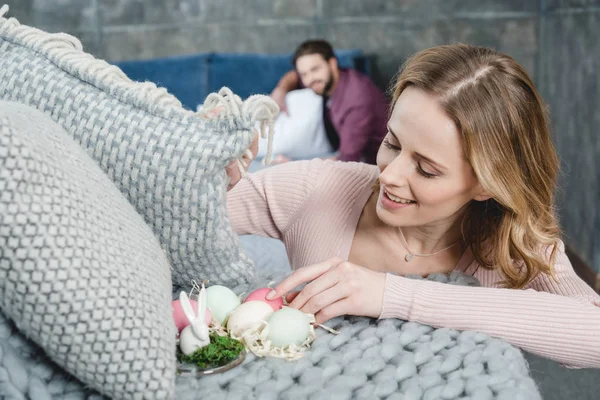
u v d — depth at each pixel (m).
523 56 3.51
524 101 0.91
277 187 1.17
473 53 0.92
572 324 0.85
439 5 3.46
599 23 2.62
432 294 0.85
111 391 0.59
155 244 0.73
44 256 0.56
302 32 3.51
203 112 0.81
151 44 3.44
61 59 0.82
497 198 0.92
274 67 3.41
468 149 0.87
